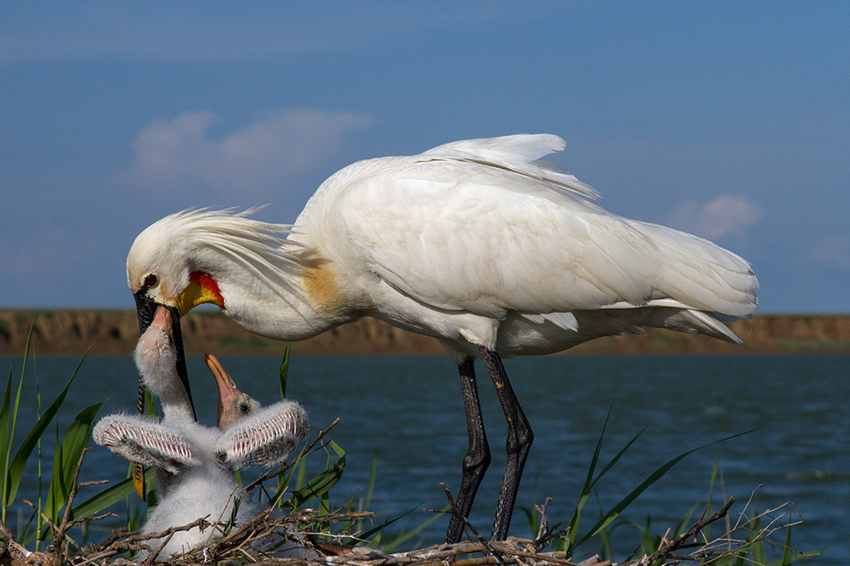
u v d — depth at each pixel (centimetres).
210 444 895
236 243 1042
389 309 1084
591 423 6838
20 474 891
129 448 812
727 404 8875
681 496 3519
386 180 1036
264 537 838
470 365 1117
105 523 1697
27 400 8288
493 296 1020
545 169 1109
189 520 838
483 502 3238
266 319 1066
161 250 1029
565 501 3400
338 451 972
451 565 797
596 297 1007
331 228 1052
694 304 1002
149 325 1048
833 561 2466
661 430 6378
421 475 3897
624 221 1016
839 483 3856
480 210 1007
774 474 4178
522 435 1034
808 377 14062
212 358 1004
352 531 968
